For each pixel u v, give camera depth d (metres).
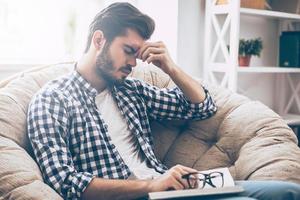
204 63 2.43
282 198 1.14
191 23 2.38
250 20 2.71
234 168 1.44
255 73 2.80
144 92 1.55
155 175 1.39
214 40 2.46
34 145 1.19
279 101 2.93
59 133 1.20
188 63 2.40
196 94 1.56
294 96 2.87
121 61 1.34
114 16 1.33
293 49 2.66
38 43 2.22
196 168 1.54
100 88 1.42
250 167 1.38
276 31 2.89
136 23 1.33
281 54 2.75
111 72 1.36
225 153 1.54
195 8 2.39
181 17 2.31
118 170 1.31
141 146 1.45
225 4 2.29
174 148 1.63
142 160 1.45
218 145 1.56
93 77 1.39
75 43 2.33
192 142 1.61
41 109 1.22
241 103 1.65
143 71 1.74
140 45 1.36
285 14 2.49
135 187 1.13
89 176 1.14
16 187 1.05
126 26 1.33
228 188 1.12
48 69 1.59
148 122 1.55
